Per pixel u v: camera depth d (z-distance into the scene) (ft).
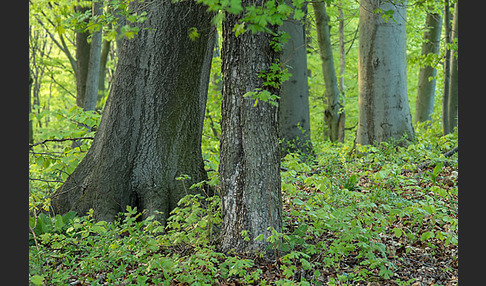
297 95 35.27
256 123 15.99
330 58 45.73
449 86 36.70
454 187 22.00
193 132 21.90
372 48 35.04
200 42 21.12
